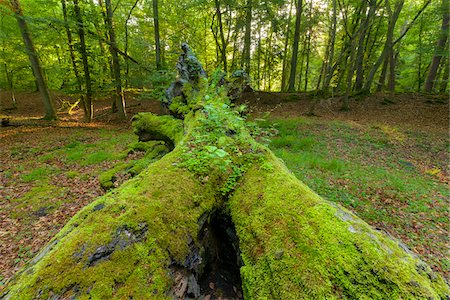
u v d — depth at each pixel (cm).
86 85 1323
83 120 1503
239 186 213
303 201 177
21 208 491
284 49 2164
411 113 1277
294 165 679
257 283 144
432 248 395
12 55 1468
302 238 150
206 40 2116
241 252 167
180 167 224
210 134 266
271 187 198
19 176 645
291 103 1580
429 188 591
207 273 199
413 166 742
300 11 1702
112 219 157
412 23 1324
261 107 1525
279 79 2716
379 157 807
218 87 448
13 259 357
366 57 1931
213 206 202
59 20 1056
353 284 127
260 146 262
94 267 131
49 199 527
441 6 1205
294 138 953
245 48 1733
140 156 722
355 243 144
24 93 2286
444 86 1716
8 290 128
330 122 1171
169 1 1577
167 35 1836
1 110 1747
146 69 1340
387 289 125
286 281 135
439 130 1042
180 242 162
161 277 140
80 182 609
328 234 149
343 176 630
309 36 1955
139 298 127
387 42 1458
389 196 542
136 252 142
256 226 169
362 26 1279
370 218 466
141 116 521
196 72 517
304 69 2795
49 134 1103
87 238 144
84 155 809
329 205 175
